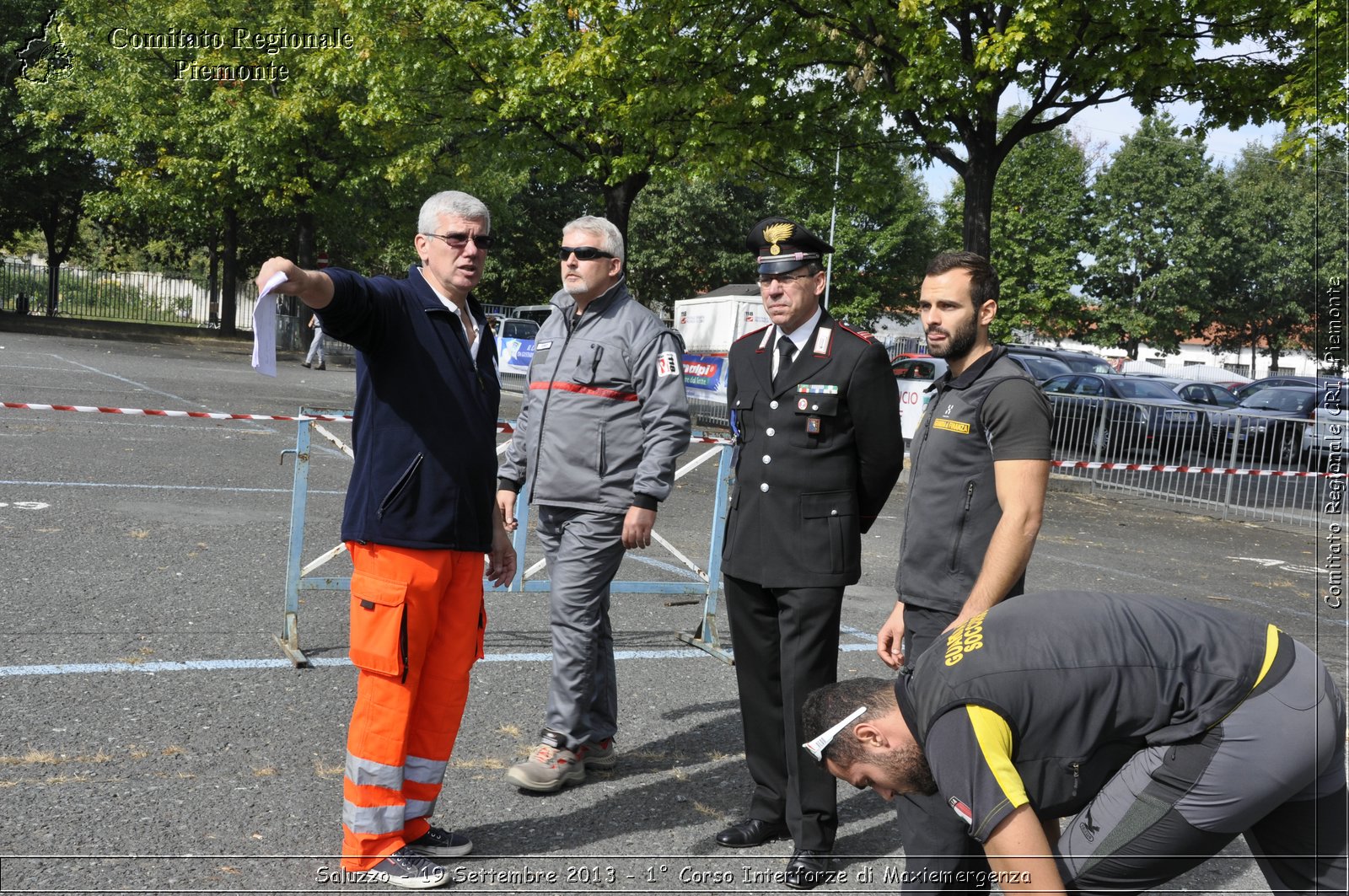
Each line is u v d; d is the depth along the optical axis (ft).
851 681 7.88
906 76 41.60
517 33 58.59
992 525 9.82
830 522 11.14
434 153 78.33
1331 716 7.28
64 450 32.17
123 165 103.45
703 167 50.34
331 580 16.43
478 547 10.34
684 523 30.68
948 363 10.41
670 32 48.75
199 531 23.52
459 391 10.17
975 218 45.65
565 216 146.61
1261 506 44.29
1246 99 44.01
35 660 14.74
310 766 12.35
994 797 6.75
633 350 12.51
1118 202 161.79
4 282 119.85
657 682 16.65
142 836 10.34
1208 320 169.37
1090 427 49.70
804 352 11.43
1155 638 7.27
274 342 8.43
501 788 12.36
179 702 13.83
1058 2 38.14
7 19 101.65
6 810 10.58
